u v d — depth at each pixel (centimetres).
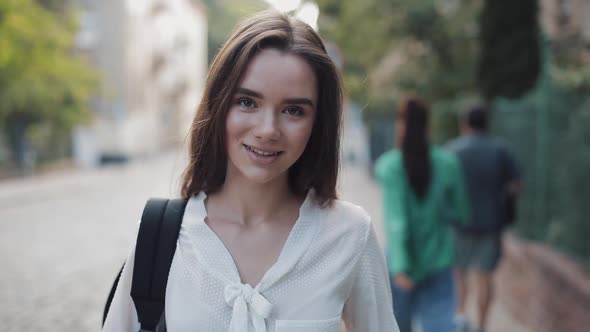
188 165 148
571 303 432
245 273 137
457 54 818
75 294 632
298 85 132
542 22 418
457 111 797
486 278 489
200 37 5606
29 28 1537
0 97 1803
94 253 855
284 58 132
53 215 1275
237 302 130
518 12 418
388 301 150
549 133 604
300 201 148
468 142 499
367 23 901
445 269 343
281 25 134
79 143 2625
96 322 540
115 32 2962
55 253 853
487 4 429
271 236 141
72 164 2511
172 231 139
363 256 143
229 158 143
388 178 341
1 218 1230
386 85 891
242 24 138
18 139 2019
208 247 136
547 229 616
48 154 2295
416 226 339
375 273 146
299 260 137
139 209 1378
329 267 138
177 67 4553
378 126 1991
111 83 2975
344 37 957
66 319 547
